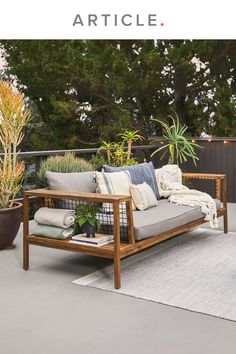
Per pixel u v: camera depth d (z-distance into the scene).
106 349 2.44
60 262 4.01
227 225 5.18
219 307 2.98
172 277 3.57
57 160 5.16
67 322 2.78
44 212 3.82
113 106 10.99
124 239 3.62
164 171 5.15
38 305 3.03
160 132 10.77
